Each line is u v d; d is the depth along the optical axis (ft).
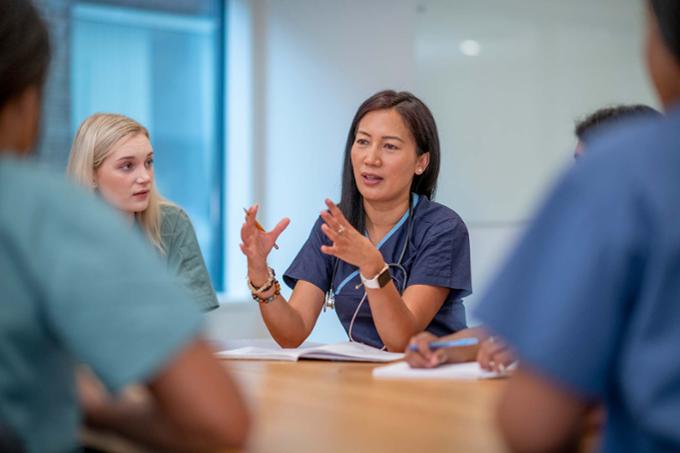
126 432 3.18
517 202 15.49
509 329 2.62
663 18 2.73
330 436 3.64
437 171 8.03
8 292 2.67
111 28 14.20
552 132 15.85
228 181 15.02
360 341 7.74
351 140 7.97
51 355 2.81
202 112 14.97
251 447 3.45
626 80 16.70
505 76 15.31
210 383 2.78
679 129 2.52
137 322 2.67
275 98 14.79
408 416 4.03
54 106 13.69
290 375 5.40
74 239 2.70
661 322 2.43
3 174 2.78
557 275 2.51
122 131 8.68
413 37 14.14
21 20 2.96
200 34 14.89
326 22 14.34
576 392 2.50
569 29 15.98
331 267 8.06
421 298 7.45
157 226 8.94
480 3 15.01
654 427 2.45
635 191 2.45
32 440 2.79
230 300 14.21
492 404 4.30
